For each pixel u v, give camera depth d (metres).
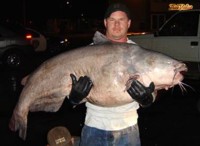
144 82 3.43
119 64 3.42
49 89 3.62
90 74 3.47
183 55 10.84
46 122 7.80
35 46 18.36
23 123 3.74
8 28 15.78
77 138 4.31
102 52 3.48
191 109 8.81
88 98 3.55
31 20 58.94
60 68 3.57
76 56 3.54
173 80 3.45
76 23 57.06
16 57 15.66
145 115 8.34
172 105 9.19
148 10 42.69
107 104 3.51
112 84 3.42
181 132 7.21
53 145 4.19
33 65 16.47
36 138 6.89
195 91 10.57
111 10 3.70
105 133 3.58
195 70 10.68
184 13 10.88
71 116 8.20
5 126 7.53
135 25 42.09
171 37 11.05
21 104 3.72
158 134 7.10
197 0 44.34
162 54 3.48
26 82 3.76
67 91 3.58
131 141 3.61
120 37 3.73
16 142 6.71
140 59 3.43
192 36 10.66
